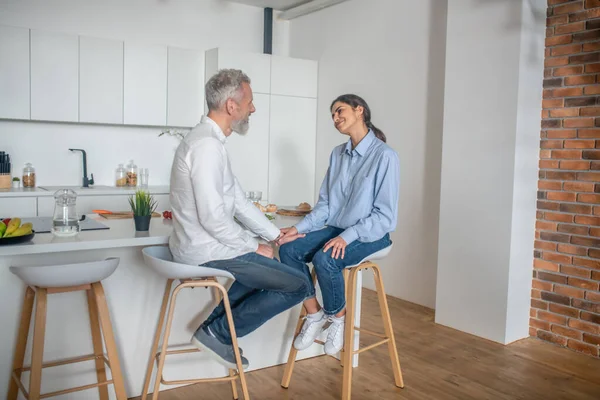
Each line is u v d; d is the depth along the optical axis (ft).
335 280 8.50
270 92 17.74
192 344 8.87
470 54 12.28
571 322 11.57
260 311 8.21
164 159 17.70
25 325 7.41
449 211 12.86
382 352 11.24
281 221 10.38
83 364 8.18
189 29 17.99
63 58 14.78
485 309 12.16
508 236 11.63
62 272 6.64
